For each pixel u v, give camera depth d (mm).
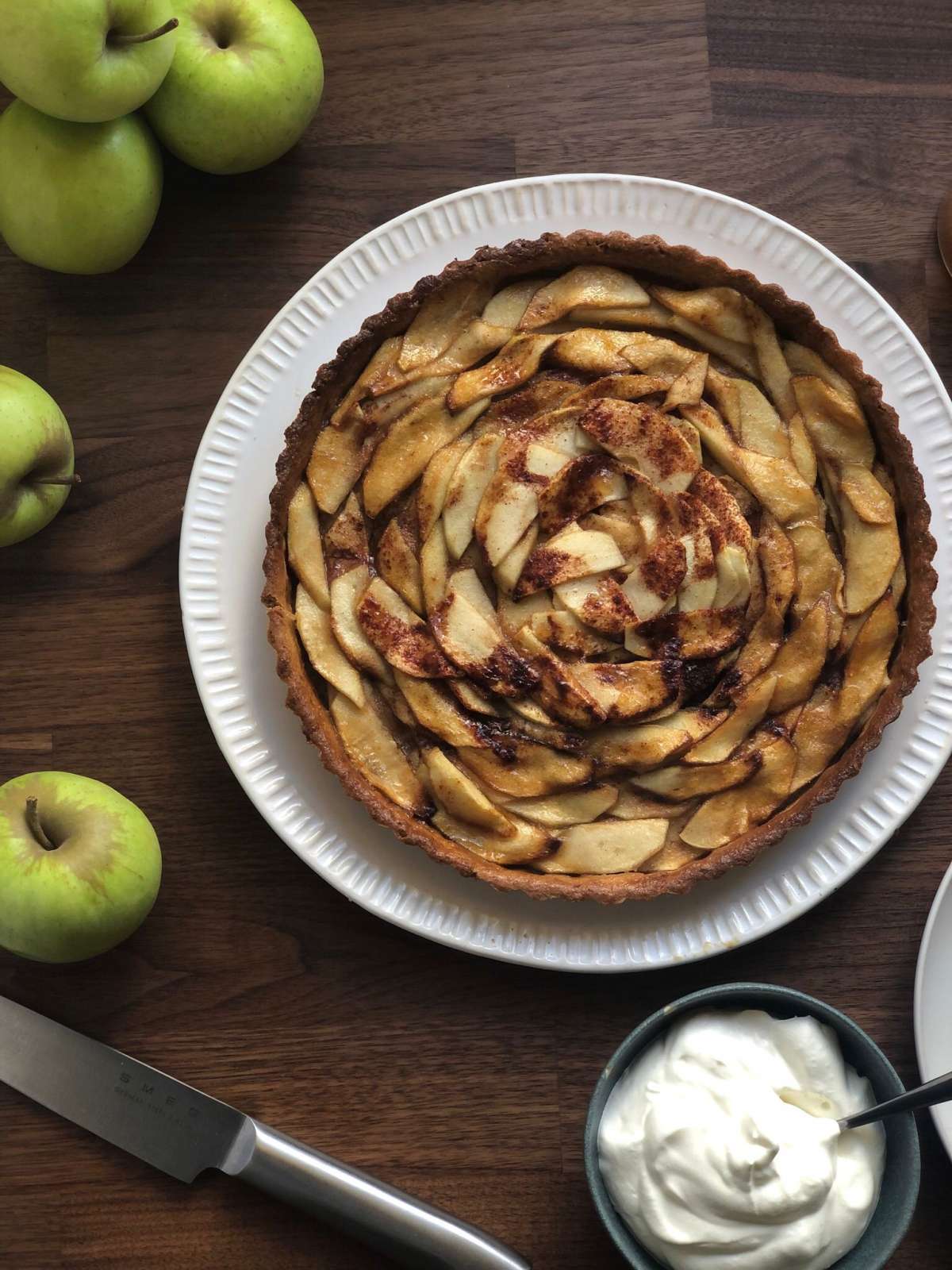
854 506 542
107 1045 599
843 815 575
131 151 568
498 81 622
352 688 543
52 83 526
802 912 569
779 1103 531
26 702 613
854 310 591
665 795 542
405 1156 595
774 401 552
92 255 587
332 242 622
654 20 621
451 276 546
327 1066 600
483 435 548
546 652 535
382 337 554
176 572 618
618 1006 600
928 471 590
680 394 543
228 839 610
